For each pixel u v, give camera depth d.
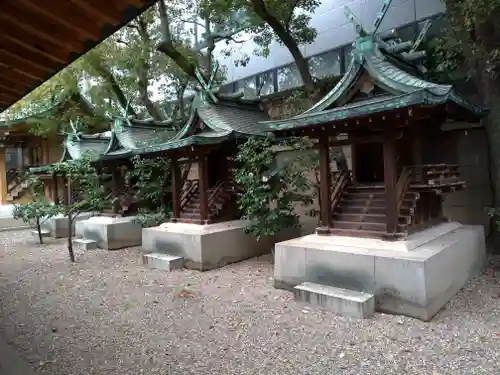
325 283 5.81
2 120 18.66
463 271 6.16
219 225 8.75
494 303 5.39
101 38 3.68
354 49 5.91
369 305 5.10
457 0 7.25
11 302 6.40
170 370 3.93
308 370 3.83
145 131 12.33
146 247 9.27
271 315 5.30
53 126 16.59
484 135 8.21
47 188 15.02
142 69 13.59
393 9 9.75
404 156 6.29
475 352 4.04
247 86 14.16
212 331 4.88
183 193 9.95
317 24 11.64
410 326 4.72
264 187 7.60
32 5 3.12
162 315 5.53
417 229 6.20
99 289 6.97
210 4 9.90
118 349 4.46
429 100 4.72
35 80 4.74
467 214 8.49
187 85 14.52
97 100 15.39
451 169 6.51
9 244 12.68
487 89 7.56
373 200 6.34
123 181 11.99
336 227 6.43
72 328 5.16
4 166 20.77
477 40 7.28
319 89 9.73
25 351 4.47
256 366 3.95
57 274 8.20
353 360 3.98
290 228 9.84
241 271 7.86
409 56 6.23
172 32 13.55
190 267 8.20
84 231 11.84
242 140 8.59
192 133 9.26
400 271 5.03
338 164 8.34
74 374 3.88
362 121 5.61
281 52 12.81
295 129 6.18
